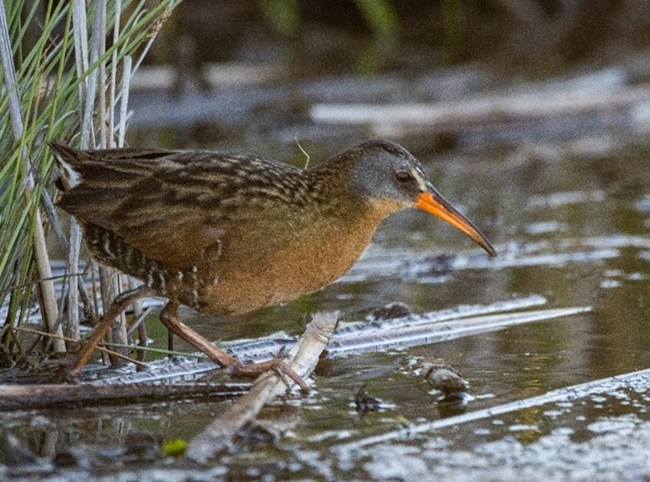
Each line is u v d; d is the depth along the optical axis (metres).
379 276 13.96
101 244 10.03
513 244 15.09
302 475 8.23
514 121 21.27
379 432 9.02
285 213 10.12
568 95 21.56
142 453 8.55
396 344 11.38
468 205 17.20
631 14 27.19
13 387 9.41
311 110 20.52
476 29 27.14
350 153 10.64
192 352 11.10
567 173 18.97
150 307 11.77
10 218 10.11
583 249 14.84
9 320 10.38
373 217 10.78
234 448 8.68
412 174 10.90
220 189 9.98
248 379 10.25
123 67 10.97
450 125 20.95
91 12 10.91
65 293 10.78
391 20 26.75
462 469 8.35
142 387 9.71
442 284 13.58
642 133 21.38
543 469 8.38
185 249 9.87
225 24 26.16
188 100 21.92
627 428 9.13
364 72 24.17
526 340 11.41
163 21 10.55
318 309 12.64
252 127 21.53
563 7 27.59
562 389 9.91
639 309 12.31
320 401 9.73
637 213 16.53
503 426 9.18
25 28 10.56
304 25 26.89
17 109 10.04
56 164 10.05
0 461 8.40
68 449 8.50
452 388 9.84
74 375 10.00
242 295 10.20
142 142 20.19
